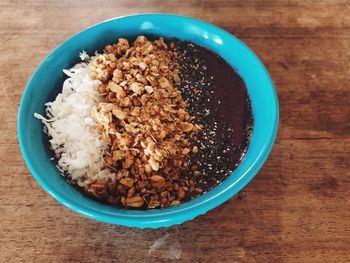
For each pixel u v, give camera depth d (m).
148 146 0.16
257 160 0.15
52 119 0.17
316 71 0.21
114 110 0.17
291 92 0.20
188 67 0.20
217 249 0.15
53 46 0.22
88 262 0.15
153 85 0.18
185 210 0.13
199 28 0.20
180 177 0.16
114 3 0.24
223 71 0.19
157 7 0.24
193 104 0.18
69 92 0.18
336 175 0.17
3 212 0.16
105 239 0.16
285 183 0.17
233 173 0.15
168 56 0.20
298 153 0.18
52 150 0.17
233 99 0.18
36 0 0.24
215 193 0.14
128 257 0.15
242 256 0.15
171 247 0.15
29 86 0.17
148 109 0.17
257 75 0.18
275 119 0.16
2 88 0.20
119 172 0.16
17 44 0.22
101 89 0.18
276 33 0.22
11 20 0.23
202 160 0.17
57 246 0.15
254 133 0.17
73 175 0.16
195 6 0.24
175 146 0.17
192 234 0.16
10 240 0.15
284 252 0.15
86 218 0.16
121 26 0.20
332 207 0.16
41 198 0.17
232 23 0.23
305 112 0.19
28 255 0.15
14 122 0.19
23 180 0.17
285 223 0.16
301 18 0.23
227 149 0.17
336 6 0.24
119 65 0.18
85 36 0.19
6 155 0.18
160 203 0.15
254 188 0.17
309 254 0.15
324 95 0.20
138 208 0.15
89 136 0.17
